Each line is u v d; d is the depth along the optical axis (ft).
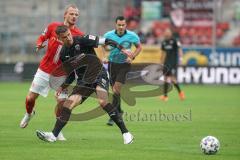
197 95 185.68
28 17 259.39
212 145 71.82
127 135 80.07
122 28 108.99
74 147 77.46
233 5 270.46
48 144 79.92
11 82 245.04
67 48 81.05
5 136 88.28
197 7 254.06
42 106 144.97
